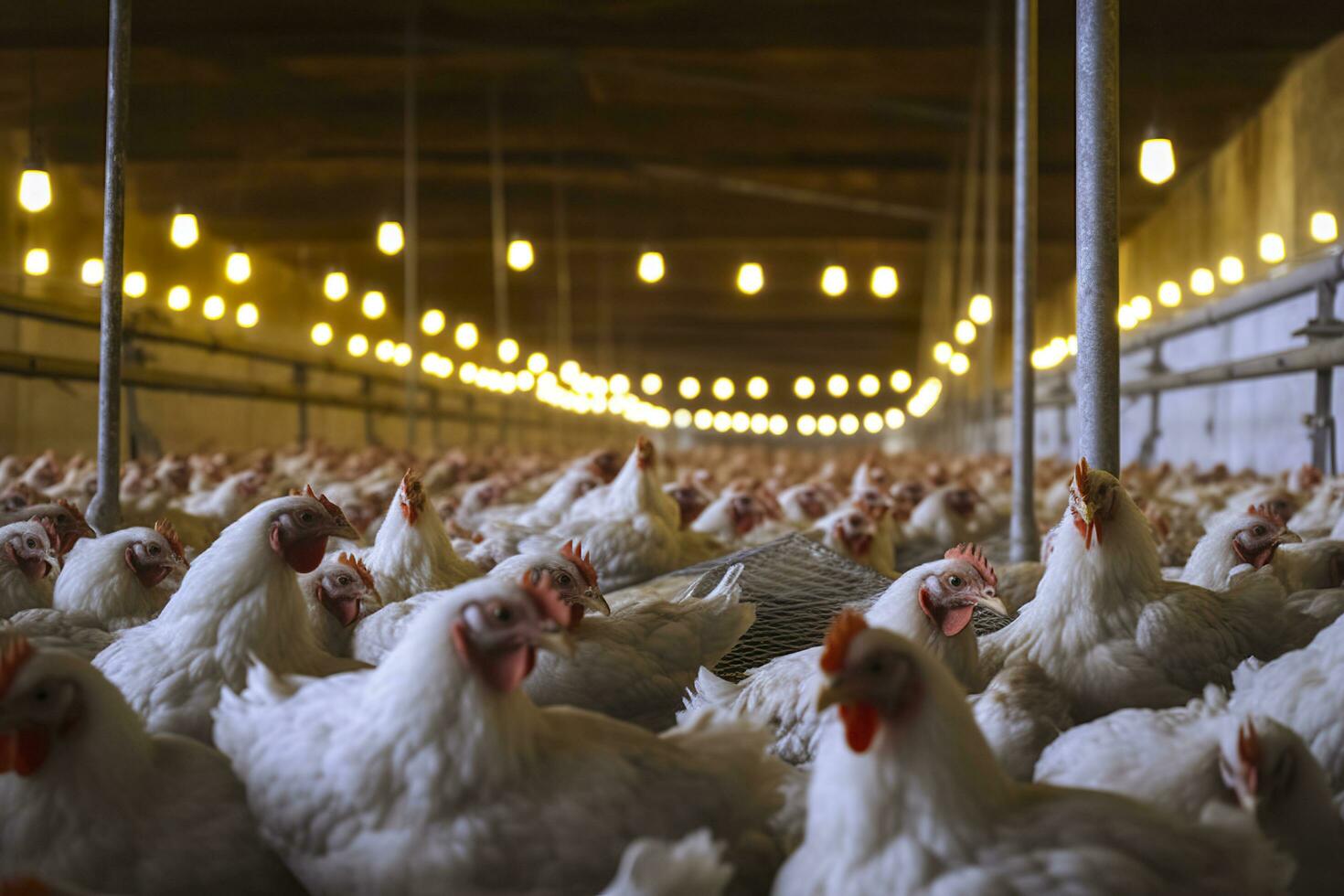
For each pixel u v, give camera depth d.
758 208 22.77
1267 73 13.41
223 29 13.70
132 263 18.61
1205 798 2.55
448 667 2.41
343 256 26.08
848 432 35.00
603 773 2.47
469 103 16.77
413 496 4.80
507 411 36.72
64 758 2.51
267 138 17.80
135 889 2.52
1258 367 9.81
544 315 34.97
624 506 7.04
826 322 36.56
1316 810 2.53
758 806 2.63
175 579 4.64
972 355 30.02
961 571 3.54
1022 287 6.35
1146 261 21.05
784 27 13.62
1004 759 3.07
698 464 23.28
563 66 15.12
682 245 25.28
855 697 2.17
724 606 4.14
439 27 13.75
